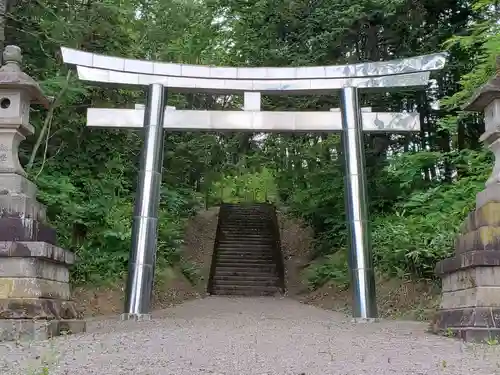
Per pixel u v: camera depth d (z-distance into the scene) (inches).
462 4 526.9
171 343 226.4
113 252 480.1
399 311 408.2
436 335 265.3
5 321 242.2
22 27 469.7
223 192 1171.3
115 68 421.7
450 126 450.0
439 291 398.9
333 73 431.8
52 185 445.1
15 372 166.6
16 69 282.8
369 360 190.4
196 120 423.8
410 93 553.6
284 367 175.2
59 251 275.1
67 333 260.5
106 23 521.3
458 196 435.2
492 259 240.1
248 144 726.5
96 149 519.8
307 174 636.7
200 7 725.3
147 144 408.2
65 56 414.3
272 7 604.4
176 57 695.1
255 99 430.6
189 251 742.5
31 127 289.7
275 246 788.0
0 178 269.9
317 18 566.6
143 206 391.5
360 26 550.6
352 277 379.2
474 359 190.5
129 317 359.3
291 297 608.1
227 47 741.9
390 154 577.9
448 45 462.3
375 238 478.9
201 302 531.8
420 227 435.8
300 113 428.8
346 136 414.6
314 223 686.5
